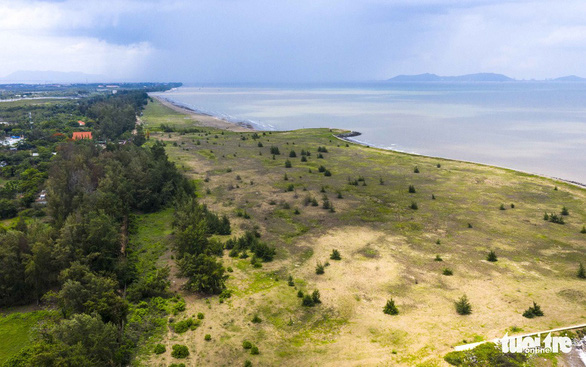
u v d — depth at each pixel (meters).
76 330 32.69
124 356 34.47
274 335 38.16
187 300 45.03
